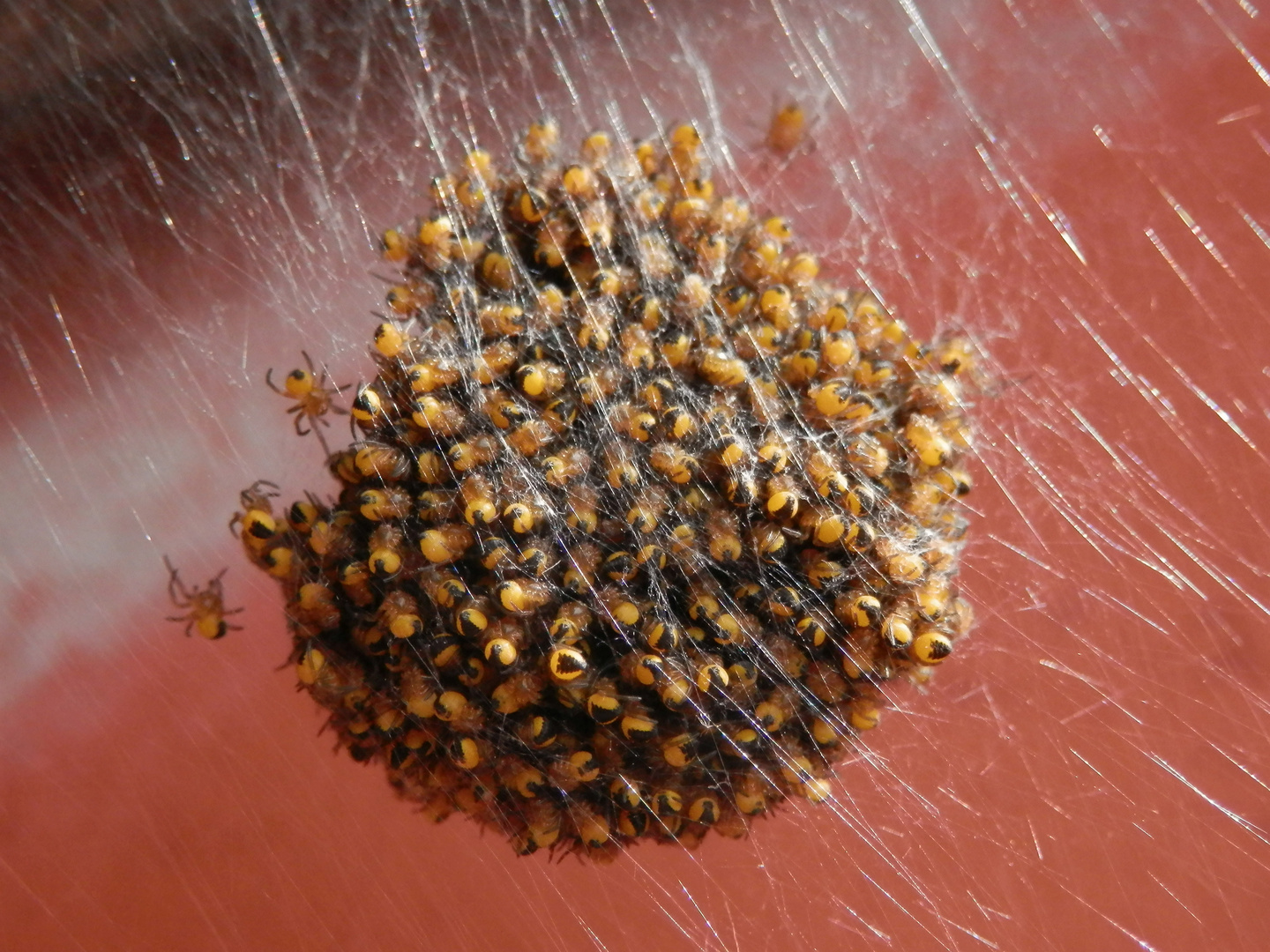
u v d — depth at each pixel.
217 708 0.06
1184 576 0.06
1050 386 0.06
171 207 0.07
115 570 0.06
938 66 0.06
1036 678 0.05
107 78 0.07
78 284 0.06
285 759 0.06
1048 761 0.05
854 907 0.05
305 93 0.07
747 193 0.06
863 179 0.06
